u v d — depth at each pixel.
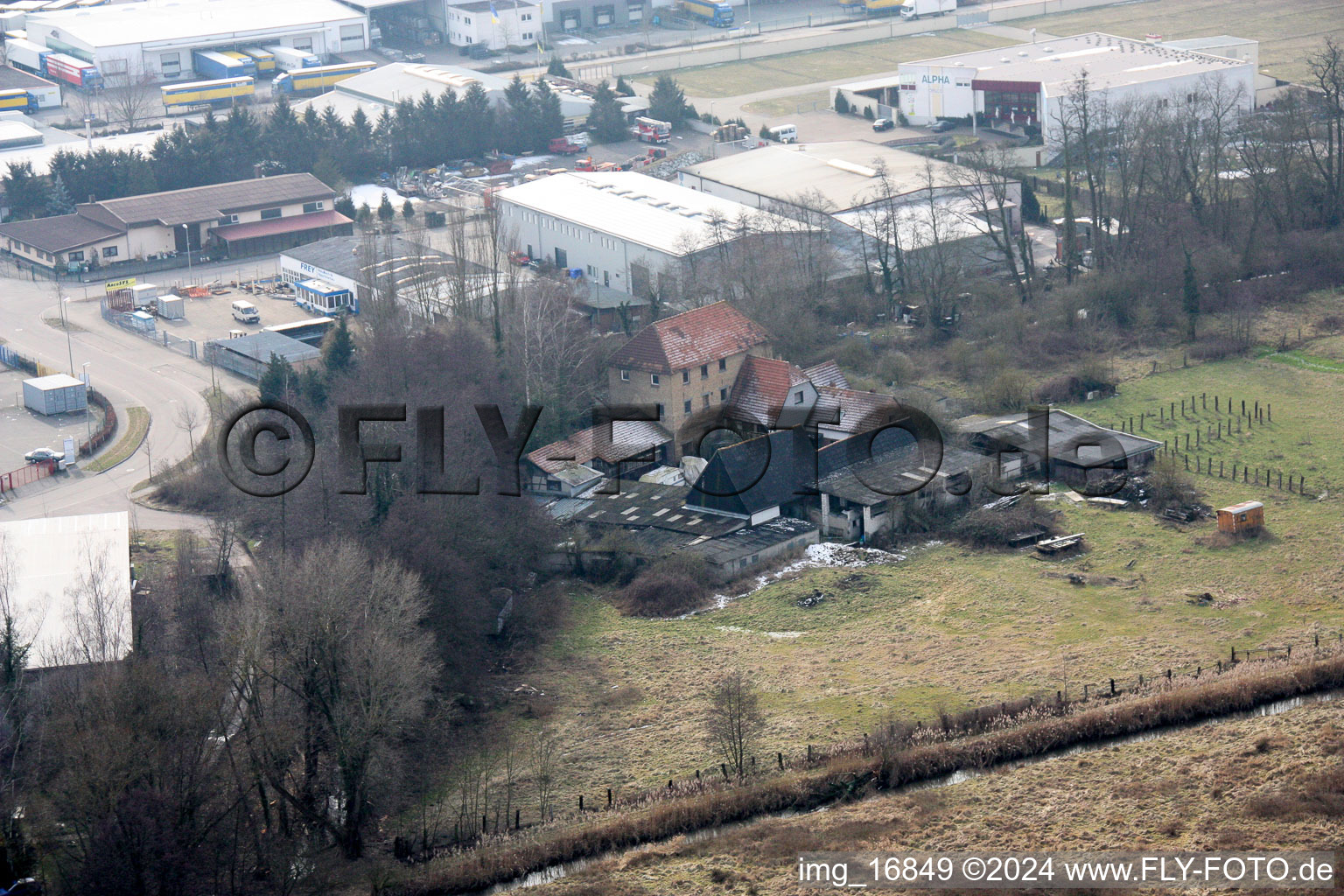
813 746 81.00
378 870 74.56
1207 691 81.12
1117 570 102.06
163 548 113.44
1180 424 124.38
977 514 109.81
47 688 83.50
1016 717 81.44
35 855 72.94
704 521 110.44
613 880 71.62
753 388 121.00
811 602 101.06
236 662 78.50
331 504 99.62
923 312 149.25
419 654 81.25
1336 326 143.38
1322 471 114.19
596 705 89.00
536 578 105.94
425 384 112.81
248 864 74.62
